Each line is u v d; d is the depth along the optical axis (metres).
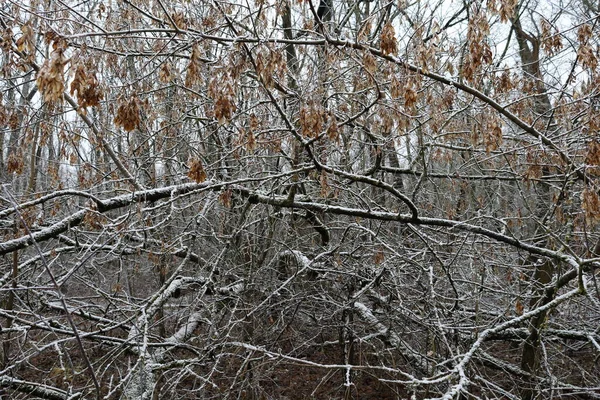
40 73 2.63
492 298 7.43
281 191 6.79
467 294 6.56
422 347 6.64
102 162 7.03
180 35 4.46
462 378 3.58
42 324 5.73
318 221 7.02
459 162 7.62
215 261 6.61
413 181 8.56
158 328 8.29
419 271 6.41
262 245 7.24
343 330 7.11
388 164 8.66
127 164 6.94
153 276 8.95
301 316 7.93
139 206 4.85
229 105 3.48
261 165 6.81
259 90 5.09
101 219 5.79
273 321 7.20
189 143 6.28
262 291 6.69
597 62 4.60
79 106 2.86
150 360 5.30
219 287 6.37
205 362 5.68
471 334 5.94
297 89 5.54
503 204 8.20
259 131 4.91
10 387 5.29
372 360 8.02
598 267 5.41
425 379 3.70
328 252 6.50
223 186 5.19
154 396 5.20
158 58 6.11
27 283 6.52
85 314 6.32
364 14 8.15
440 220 5.62
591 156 4.43
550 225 6.46
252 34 4.45
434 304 5.21
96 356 8.07
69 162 6.16
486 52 3.85
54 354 8.20
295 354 7.88
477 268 6.75
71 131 5.82
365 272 6.87
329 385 7.73
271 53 3.62
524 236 7.54
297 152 5.70
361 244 6.63
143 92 5.36
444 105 4.99
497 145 5.09
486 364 6.46
